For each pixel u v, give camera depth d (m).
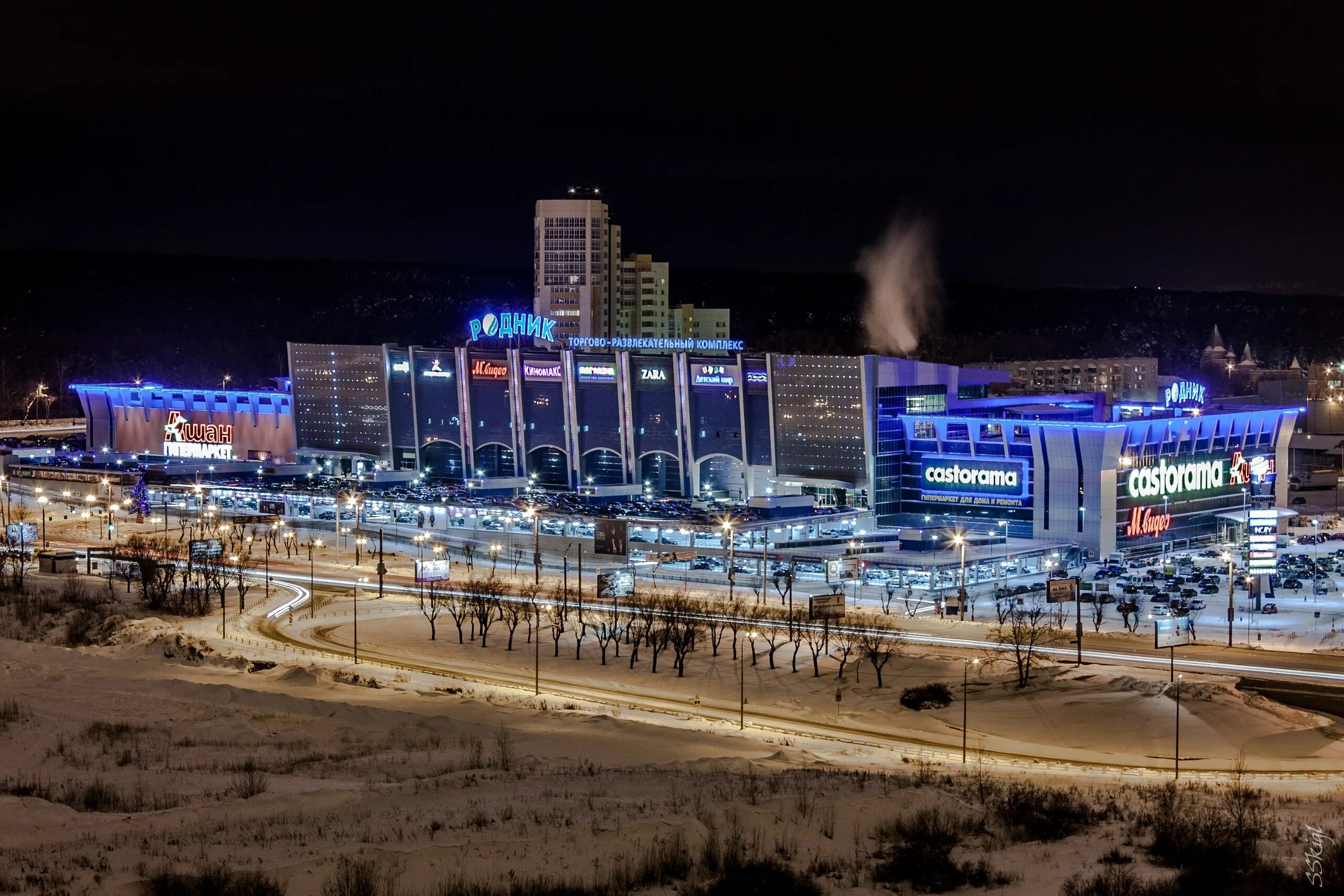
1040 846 74.12
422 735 114.31
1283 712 132.50
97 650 155.75
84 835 75.88
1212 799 91.75
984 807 84.50
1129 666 153.25
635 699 142.88
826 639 155.50
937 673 149.50
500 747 109.44
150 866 68.31
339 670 150.12
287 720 118.38
